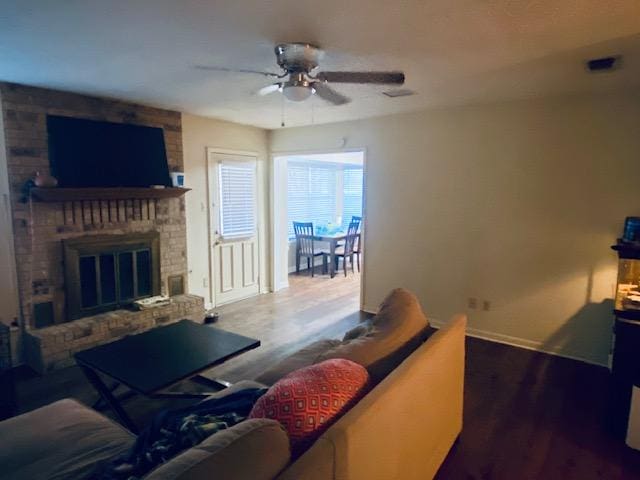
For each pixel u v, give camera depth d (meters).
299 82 2.51
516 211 3.95
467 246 4.27
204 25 2.13
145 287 4.37
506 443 2.47
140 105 4.16
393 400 1.50
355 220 7.66
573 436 2.54
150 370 2.38
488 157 4.05
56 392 3.05
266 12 1.96
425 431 1.87
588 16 1.96
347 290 6.14
